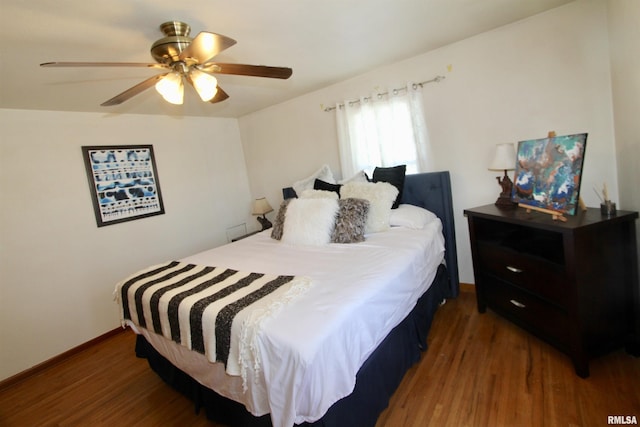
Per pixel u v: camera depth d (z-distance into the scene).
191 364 1.58
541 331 1.86
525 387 1.63
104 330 2.98
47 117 2.69
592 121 2.03
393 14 1.86
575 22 2.01
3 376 2.41
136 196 3.24
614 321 1.69
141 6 1.42
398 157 2.91
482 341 2.07
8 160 2.49
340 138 3.21
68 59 1.83
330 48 2.25
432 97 2.67
